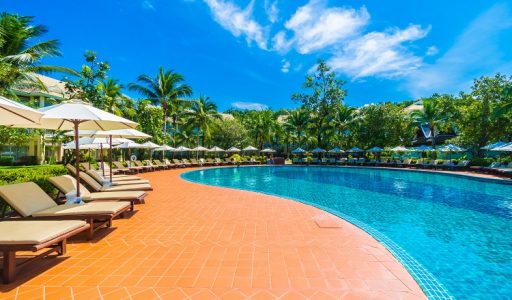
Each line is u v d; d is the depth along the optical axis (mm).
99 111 6469
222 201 8875
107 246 4707
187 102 33531
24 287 3322
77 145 6453
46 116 5312
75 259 4148
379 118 32656
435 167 23891
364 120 34531
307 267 3895
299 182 17406
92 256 4270
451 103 31234
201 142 41812
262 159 35688
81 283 3420
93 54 17516
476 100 23984
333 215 6941
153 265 3941
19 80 14633
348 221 6359
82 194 6992
